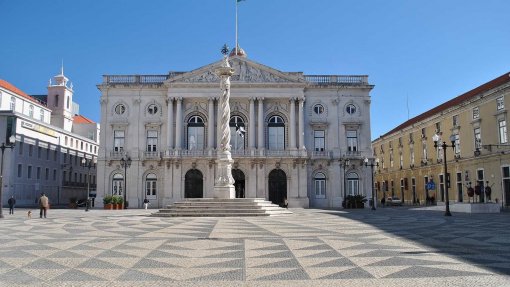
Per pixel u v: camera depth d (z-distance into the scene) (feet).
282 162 171.42
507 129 138.31
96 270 31.17
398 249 40.93
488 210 113.09
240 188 171.83
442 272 29.94
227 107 105.60
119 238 50.52
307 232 56.80
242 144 174.81
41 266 32.76
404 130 224.33
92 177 261.85
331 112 178.50
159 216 91.97
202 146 174.91
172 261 34.60
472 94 171.94
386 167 253.65
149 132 176.45
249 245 43.70
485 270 30.55
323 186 175.42
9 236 53.72
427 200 192.24
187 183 170.71
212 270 30.96
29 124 193.36
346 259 35.27
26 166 190.29
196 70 173.47
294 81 174.60
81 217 96.58
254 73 175.32
